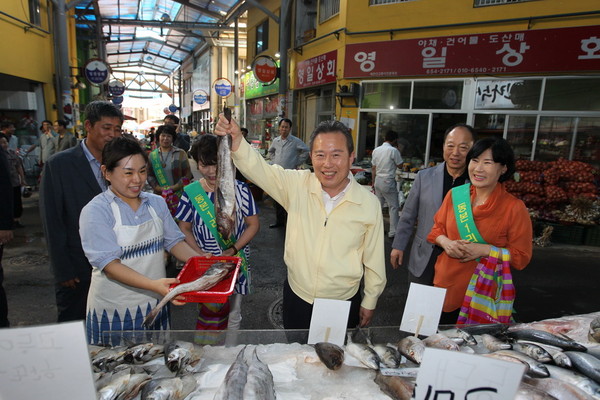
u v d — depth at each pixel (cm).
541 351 142
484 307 204
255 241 623
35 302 380
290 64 1255
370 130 952
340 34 943
